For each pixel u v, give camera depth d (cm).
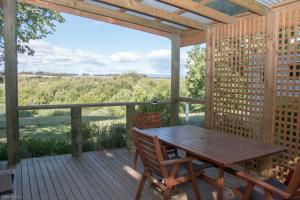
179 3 349
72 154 424
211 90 432
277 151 234
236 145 254
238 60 378
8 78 371
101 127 494
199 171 263
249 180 186
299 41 297
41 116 575
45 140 467
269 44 328
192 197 277
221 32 406
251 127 362
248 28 359
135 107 480
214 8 403
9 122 379
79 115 421
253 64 354
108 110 573
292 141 312
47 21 905
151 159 245
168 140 274
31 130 527
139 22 464
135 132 256
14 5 366
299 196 164
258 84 349
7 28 363
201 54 870
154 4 411
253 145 254
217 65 418
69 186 307
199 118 579
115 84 1042
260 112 347
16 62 375
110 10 425
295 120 314
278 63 321
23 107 385
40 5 418
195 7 364
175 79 531
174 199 272
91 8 404
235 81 384
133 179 329
